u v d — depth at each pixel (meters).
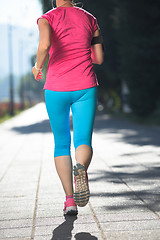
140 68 24.39
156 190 5.63
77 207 4.78
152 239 3.55
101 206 4.79
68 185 4.32
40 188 6.13
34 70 4.05
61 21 4.00
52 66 4.09
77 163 3.70
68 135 4.30
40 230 3.96
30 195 5.67
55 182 6.59
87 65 4.07
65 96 4.06
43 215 4.53
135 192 5.54
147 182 6.24
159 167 7.69
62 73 4.04
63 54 4.02
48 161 9.24
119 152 10.30
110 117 33.78
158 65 24.17
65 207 4.40
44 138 16.02
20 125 26.25
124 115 33.78
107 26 34.81
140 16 23.78
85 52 4.06
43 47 3.86
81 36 4.04
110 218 4.26
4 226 4.19
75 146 4.09
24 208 4.93
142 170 7.41
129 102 26.56
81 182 3.66
